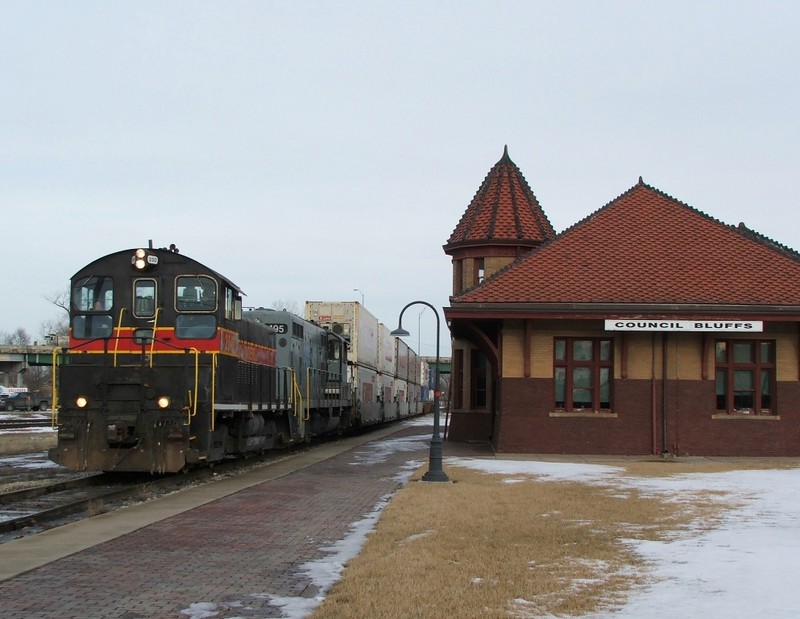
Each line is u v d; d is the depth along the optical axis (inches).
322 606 317.1
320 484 721.6
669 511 545.0
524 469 832.9
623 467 855.1
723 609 302.8
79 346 764.0
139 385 738.2
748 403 1023.0
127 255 776.3
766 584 339.6
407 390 2493.8
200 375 744.3
